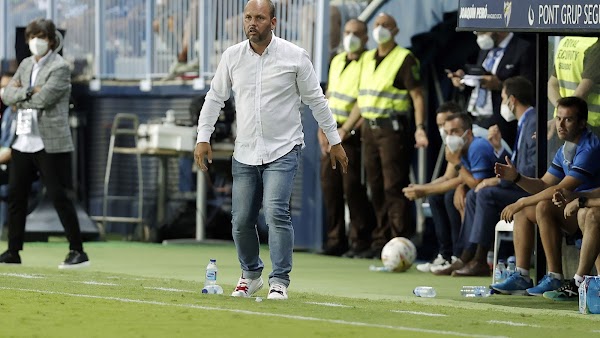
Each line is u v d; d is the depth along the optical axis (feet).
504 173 112.68
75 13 204.03
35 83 138.41
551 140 116.98
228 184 191.52
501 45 147.23
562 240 114.83
